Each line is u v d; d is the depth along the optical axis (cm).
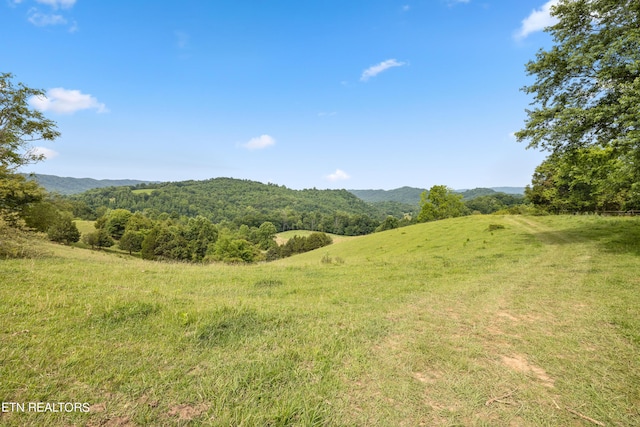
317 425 298
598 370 417
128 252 7250
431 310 700
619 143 1257
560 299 767
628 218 2608
